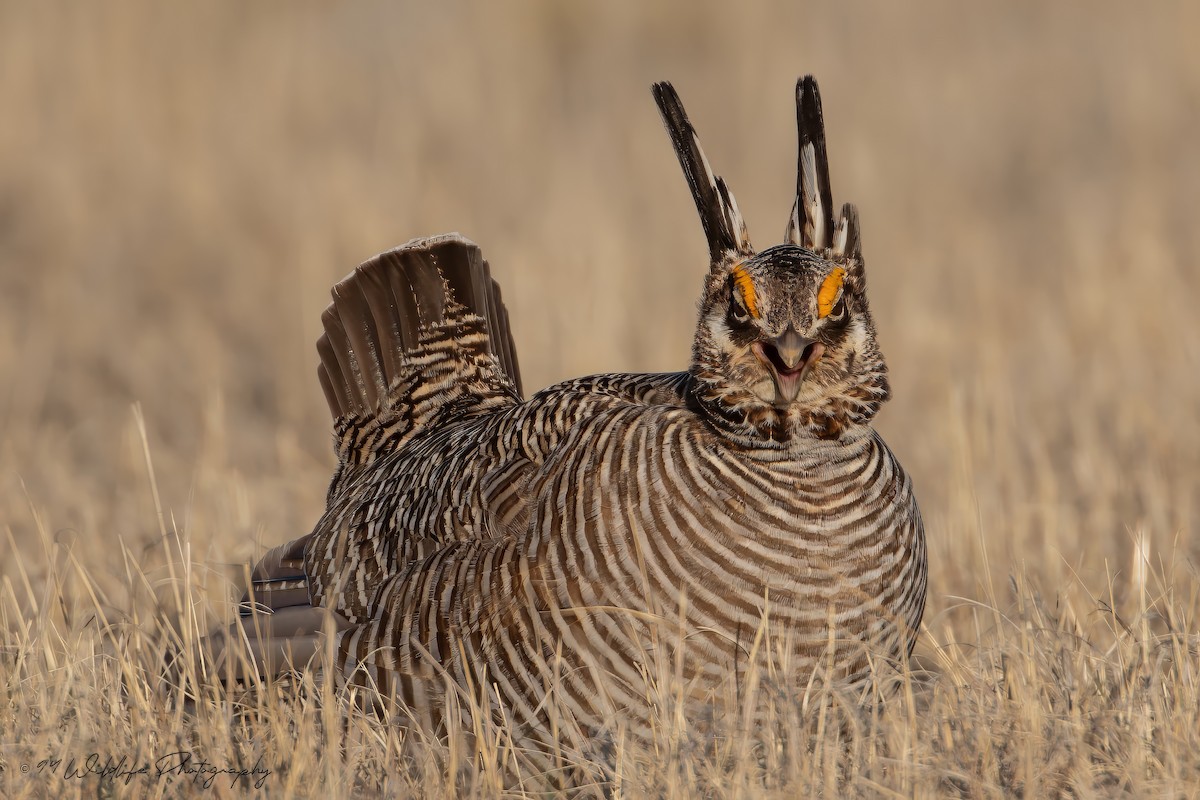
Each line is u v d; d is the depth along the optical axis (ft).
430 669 55.62
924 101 205.98
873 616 54.24
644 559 53.21
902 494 55.98
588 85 230.07
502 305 74.18
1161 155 187.32
